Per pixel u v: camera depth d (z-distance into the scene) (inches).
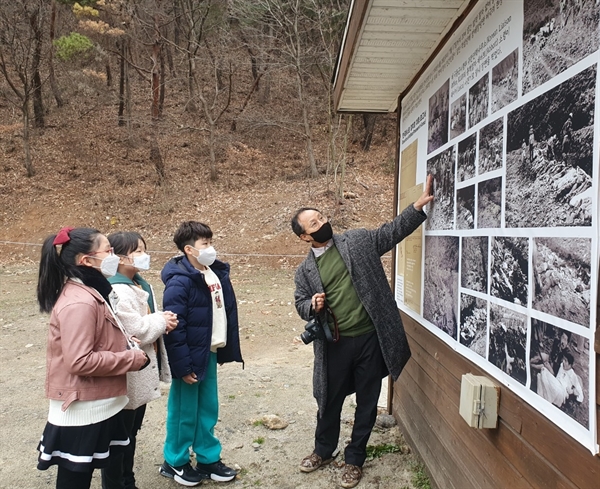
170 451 123.6
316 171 679.7
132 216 606.2
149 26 713.0
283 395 190.5
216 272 128.0
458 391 100.0
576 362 59.9
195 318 115.6
